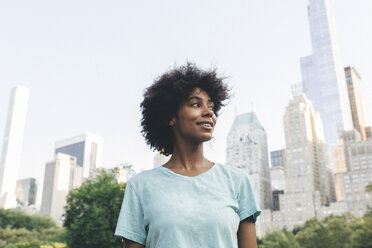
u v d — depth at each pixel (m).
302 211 130.75
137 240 1.55
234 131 182.75
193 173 1.64
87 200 23.12
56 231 77.81
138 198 1.61
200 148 1.74
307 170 148.88
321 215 126.62
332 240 56.38
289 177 151.50
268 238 60.12
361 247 51.81
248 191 1.62
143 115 2.01
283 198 136.12
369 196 119.62
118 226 1.56
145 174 1.68
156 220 1.46
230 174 1.64
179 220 1.42
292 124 159.88
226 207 1.49
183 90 1.75
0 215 85.00
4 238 72.19
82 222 21.62
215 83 1.85
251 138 175.12
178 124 1.77
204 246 1.40
